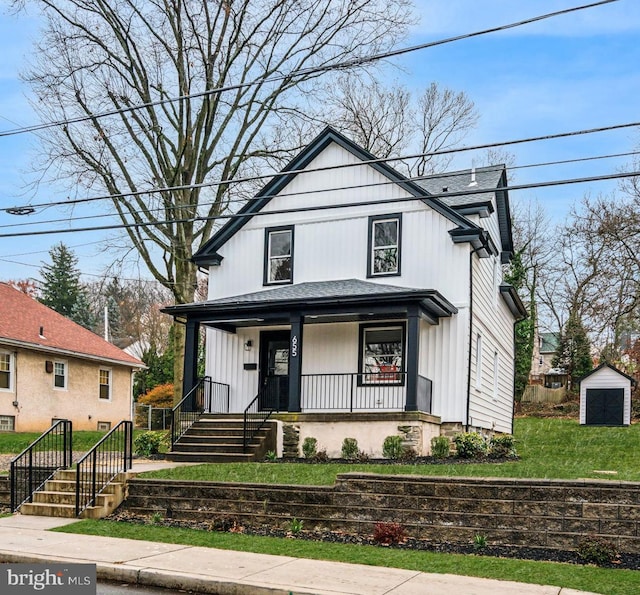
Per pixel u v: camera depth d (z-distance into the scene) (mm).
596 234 32438
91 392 33062
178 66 25438
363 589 8266
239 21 25406
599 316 30562
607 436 23969
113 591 8656
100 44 24891
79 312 63094
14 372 28281
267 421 18406
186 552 10148
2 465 17625
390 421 17688
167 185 25688
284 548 10445
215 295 22484
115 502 13227
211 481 12742
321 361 20734
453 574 9016
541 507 10570
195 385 20125
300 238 21625
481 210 20656
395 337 20188
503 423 26062
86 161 24797
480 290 21500
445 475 12586
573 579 8750
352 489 11695
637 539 9945
